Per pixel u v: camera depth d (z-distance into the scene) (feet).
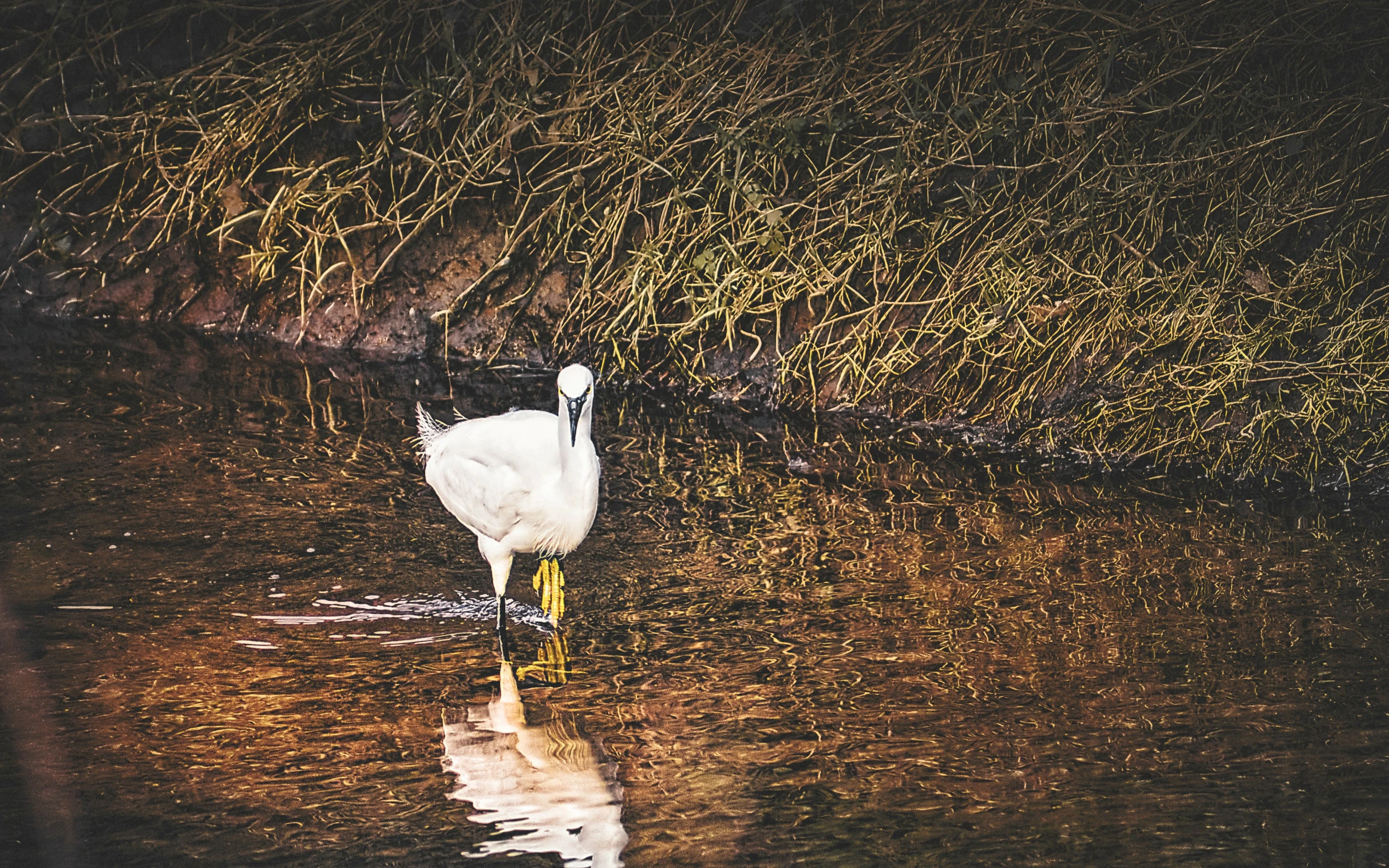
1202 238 44.29
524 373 48.88
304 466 38.17
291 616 29.53
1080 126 46.37
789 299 47.06
